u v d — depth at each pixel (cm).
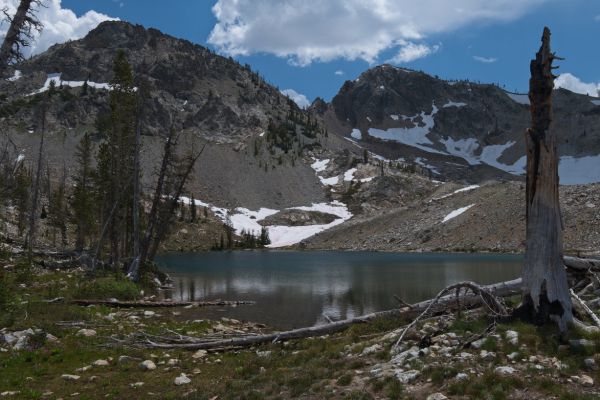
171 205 4375
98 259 4303
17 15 1614
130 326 1955
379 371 1069
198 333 1883
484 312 1427
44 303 2144
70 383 1177
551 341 1085
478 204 13488
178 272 6662
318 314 2805
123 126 4209
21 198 6600
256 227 18900
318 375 1123
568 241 9175
